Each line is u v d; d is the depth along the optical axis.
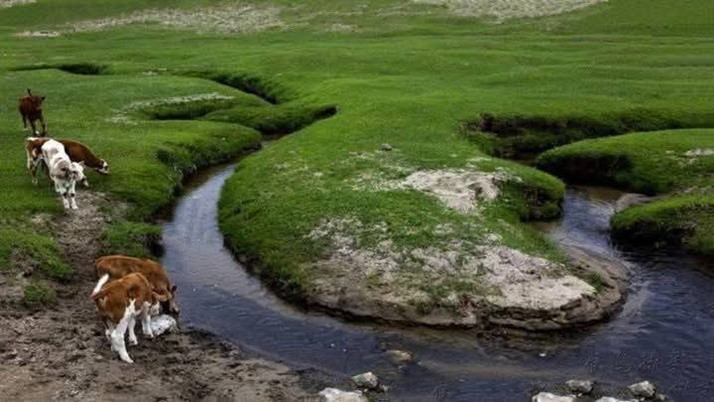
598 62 57.38
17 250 21.95
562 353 18.94
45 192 27.47
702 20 77.44
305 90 50.00
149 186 30.02
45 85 52.06
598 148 34.19
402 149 33.25
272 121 43.34
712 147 33.06
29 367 16.38
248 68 58.72
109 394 15.66
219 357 18.48
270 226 25.83
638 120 39.84
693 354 18.77
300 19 95.56
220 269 24.20
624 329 20.19
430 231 24.11
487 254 22.81
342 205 26.33
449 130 37.03
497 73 53.19
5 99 46.28
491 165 30.89
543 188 29.61
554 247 24.38
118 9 106.88
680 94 44.44
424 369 18.19
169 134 38.19
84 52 74.06
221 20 98.44
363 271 22.44
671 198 29.64
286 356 18.86
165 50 73.00
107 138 36.41
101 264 19.45
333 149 33.88
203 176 34.69
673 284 22.98
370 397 16.81
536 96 44.12
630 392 16.88
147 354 17.97
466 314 20.58
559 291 21.30
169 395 16.06
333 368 18.28
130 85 51.38
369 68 56.53
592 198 31.36
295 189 28.84
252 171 32.34
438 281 21.73
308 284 22.28
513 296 21.09
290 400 16.50
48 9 106.00
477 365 18.38
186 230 27.53
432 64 57.09
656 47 63.53
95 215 26.44
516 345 19.39
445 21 88.00
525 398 16.81
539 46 66.44
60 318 19.36
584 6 89.19
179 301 21.78
